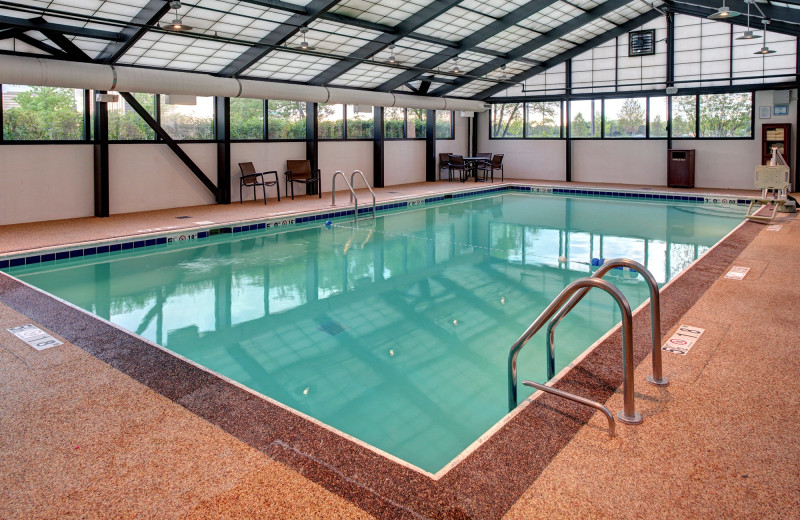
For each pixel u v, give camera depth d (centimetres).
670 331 403
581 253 803
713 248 693
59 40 850
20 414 292
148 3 801
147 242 838
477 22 1166
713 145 1430
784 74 1300
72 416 290
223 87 1024
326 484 229
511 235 945
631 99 1542
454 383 400
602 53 1538
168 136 1081
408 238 925
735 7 1135
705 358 352
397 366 432
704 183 1452
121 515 211
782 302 469
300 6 911
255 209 1106
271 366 433
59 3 763
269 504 216
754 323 418
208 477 235
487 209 1248
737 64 1356
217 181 1195
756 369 334
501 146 1798
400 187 1555
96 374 343
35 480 234
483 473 233
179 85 956
